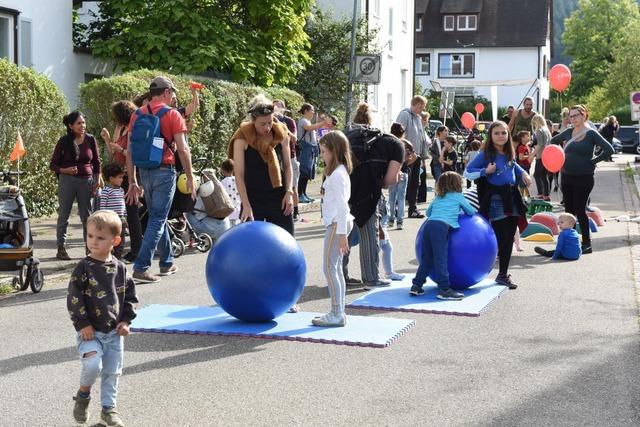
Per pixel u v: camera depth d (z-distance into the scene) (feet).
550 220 48.34
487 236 31.78
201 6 72.13
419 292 31.50
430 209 31.89
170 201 34.04
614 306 29.86
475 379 20.99
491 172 32.76
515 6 235.40
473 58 232.32
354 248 42.88
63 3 66.08
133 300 17.80
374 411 18.61
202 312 28.43
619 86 255.09
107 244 17.19
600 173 107.96
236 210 43.57
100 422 17.75
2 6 59.67
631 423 17.88
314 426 17.66
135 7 68.18
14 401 19.26
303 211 61.36
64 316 27.78
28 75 47.32
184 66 66.85
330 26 97.50
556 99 291.17
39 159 48.91
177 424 17.78
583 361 22.67
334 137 25.70
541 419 18.11
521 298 31.35
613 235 48.93
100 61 70.74
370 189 32.71
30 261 31.19
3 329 25.94
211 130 64.13
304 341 24.81
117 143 38.60
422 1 237.66
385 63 123.03
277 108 50.78
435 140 66.95
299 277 26.35
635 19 297.53
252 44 73.10
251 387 20.30
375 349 23.90
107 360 17.51
